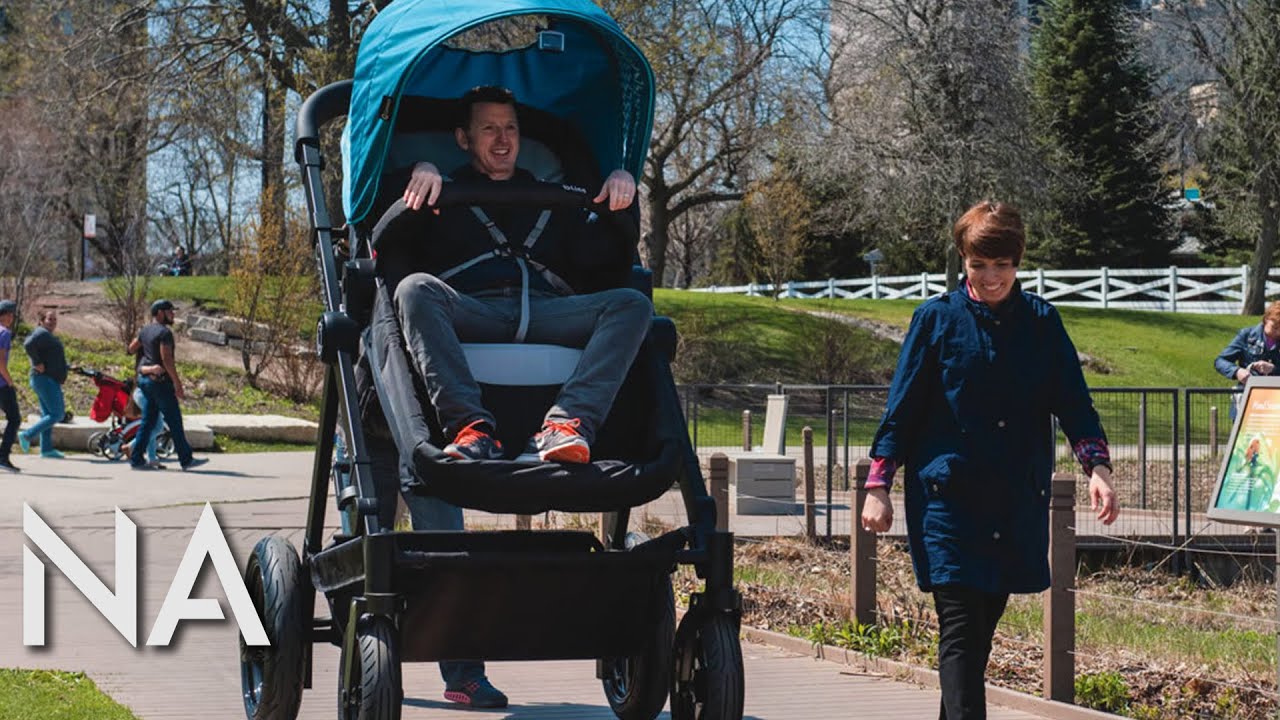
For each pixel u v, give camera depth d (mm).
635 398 5371
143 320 29859
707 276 71125
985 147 39469
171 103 32781
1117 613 11297
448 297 5180
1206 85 48594
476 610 5023
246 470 19969
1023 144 40750
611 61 5926
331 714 6535
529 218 5629
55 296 33938
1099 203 58062
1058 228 57938
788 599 9961
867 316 41344
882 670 7695
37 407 24531
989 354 4938
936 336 4996
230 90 32688
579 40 5969
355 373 5566
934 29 39500
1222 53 47219
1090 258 58438
